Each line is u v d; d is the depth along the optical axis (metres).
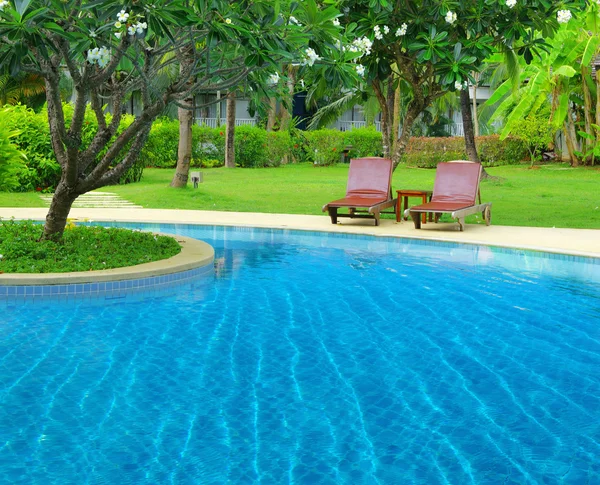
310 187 24.84
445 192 15.66
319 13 7.92
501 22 13.58
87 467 4.39
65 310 8.44
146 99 9.47
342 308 8.74
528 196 22.41
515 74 23.08
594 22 27.52
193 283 10.13
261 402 5.53
